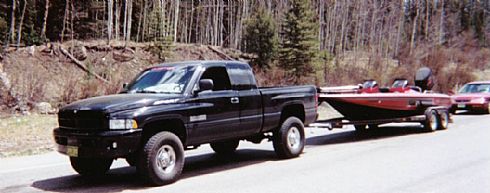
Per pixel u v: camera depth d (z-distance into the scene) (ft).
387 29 191.21
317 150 35.65
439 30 214.90
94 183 24.57
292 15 113.19
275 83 97.04
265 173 26.45
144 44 135.23
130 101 22.84
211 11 199.52
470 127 50.06
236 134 27.71
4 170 28.63
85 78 77.97
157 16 149.48
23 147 37.88
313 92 34.35
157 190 22.43
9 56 98.37
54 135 23.93
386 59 153.17
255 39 133.28
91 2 159.94
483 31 242.78
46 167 29.60
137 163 22.94
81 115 22.41
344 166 28.19
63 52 108.37
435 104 47.80
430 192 21.27
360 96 41.22
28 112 58.39
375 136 44.60
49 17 151.94
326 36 163.12
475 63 160.66
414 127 51.93
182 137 24.84
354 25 194.18
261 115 29.22
